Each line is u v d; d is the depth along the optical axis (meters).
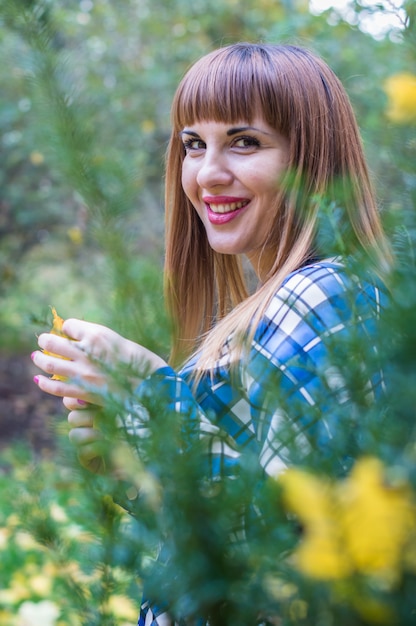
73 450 0.62
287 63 1.19
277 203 1.15
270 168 1.16
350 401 0.54
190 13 5.04
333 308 0.70
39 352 0.89
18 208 5.73
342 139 1.22
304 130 1.17
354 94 2.79
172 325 0.62
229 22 4.98
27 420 5.59
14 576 2.74
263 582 0.47
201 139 1.22
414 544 0.41
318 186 1.17
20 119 4.97
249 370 0.65
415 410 0.47
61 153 0.70
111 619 0.62
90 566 0.62
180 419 0.54
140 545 0.53
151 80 4.90
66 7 4.95
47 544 0.68
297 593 0.46
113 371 0.56
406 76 0.53
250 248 1.21
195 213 1.49
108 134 4.75
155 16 5.18
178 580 0.49
